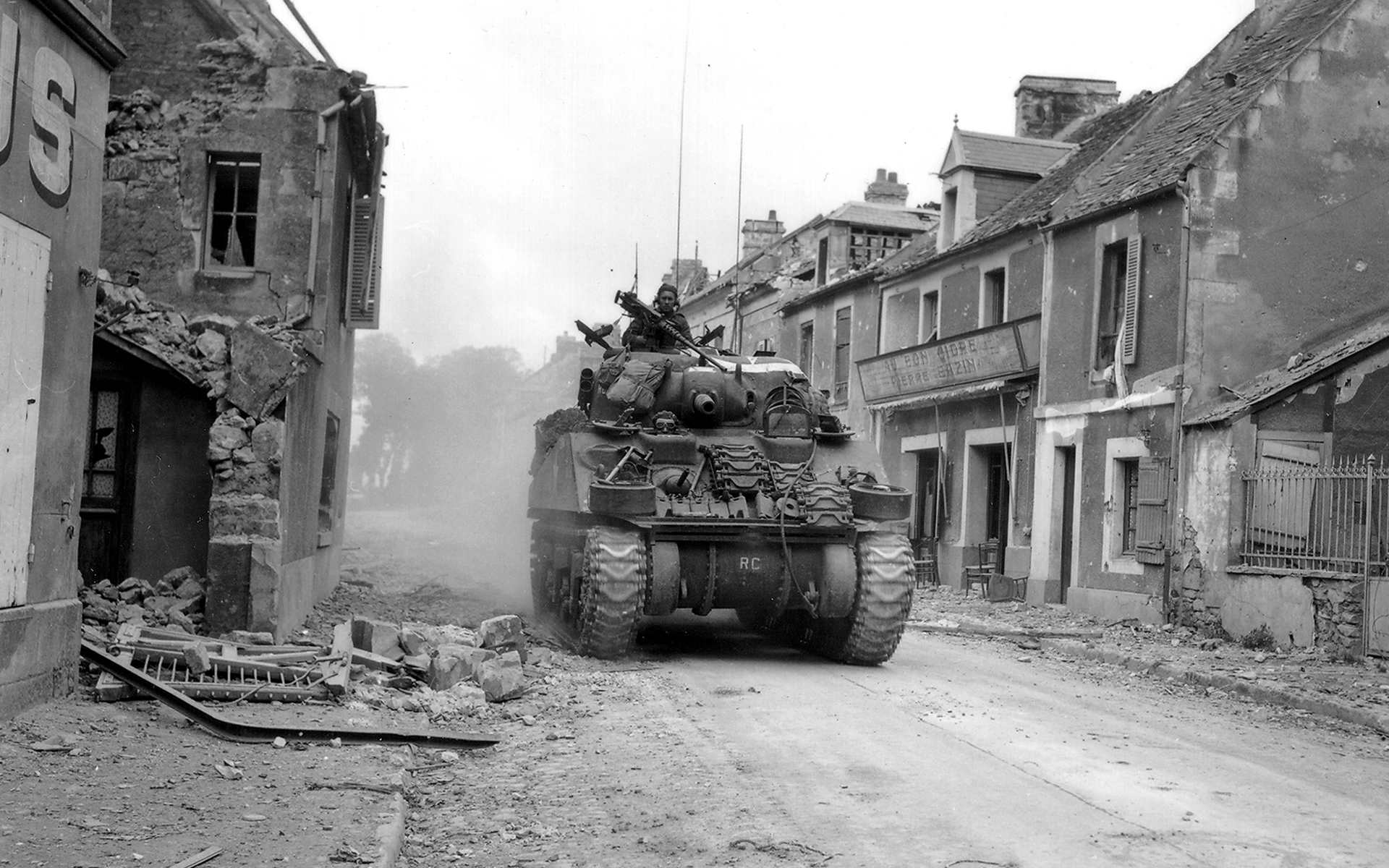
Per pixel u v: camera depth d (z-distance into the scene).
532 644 13.48
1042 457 21.05
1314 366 16.86
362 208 15.95
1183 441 17.34
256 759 7.39
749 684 11.34
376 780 6.95
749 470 13.29
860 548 12.73
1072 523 20.36
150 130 12.93
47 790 6.35
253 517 11.55
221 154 12.96
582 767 7.80
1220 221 17.77
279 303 12.84
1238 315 17.73
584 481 13.30
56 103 8.23
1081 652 14.89
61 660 8.41
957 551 24.11
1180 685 12.58
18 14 7.66
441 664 10.23
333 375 15.31
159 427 12.35
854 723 9.41
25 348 7.89
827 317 32.38
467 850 6.01
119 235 12.77
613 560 12.34
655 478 13.20
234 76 12.98
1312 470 15.48
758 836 6.24
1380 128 18.41
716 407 14.46
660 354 15.38
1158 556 17.61
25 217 7.84
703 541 12.66
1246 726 10.09
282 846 5.58
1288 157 18.03
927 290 26.88
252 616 11.46
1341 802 7.24
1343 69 18.31
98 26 8.60
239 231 13.18
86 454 12.28
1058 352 20.77
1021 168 26.45
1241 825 6.57
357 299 15.97
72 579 8.70
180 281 12.78
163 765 7.06
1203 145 17.88
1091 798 7.08
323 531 15.48
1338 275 18.14
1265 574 15.42
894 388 26.44
